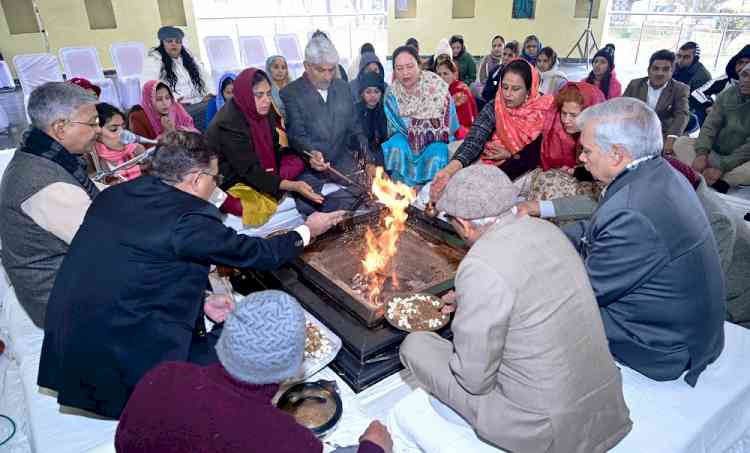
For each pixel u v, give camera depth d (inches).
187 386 33.0
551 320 41.1
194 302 53.9
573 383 41.9
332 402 54.8
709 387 55.7
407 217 86.5
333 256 76.2
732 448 57.2
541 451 43.1
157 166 52.9
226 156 99.6
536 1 362.9
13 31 289.1
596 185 89.1
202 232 50.8
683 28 345.4
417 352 53.6
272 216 107.0
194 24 322.0
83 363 49.5
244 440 31.0
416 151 120.6
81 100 63.5
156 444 31.3
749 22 313.7
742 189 123.0
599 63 167.0
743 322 77.7
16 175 61.7
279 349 31.8
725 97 125.4
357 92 128.3
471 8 360.5
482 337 40.8
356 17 371.9
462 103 159.0
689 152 134.0
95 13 300.4
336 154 119.5
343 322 62.7
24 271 64.3
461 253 75.8
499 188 44.5
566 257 43.3
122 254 48.6
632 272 52.7
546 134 98.2
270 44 354.9
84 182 67.3
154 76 179.9
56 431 54.5
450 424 51.4
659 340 54.5
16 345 69.0
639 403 53.7
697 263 51.9
